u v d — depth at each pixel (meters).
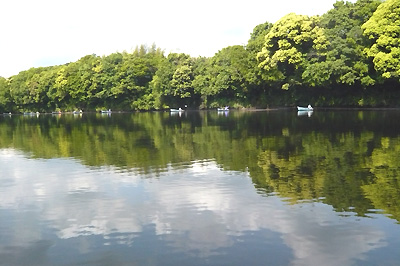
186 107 82.81
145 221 10.15
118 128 38.97
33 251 8.55
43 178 15.64
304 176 14.30
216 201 11.62
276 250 8.18
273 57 56.56
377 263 7.55
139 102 89.69
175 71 80.88
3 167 18.48
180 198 12.05
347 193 11.92
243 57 67.19
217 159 18.39
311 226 9.40
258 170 15.62
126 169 16.75
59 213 11.05
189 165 17.16
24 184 14.72
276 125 34.47
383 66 44.06
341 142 22.02
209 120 45.75
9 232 9.70
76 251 8.48
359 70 48.25
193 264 7.67
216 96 76.56
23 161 20.11
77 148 24.09
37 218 10.70
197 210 10.85
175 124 41.47
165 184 13.84
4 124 55.25
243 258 7.87
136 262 7.84
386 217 9.83
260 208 10.82
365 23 46.97
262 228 9.38
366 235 8.80
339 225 9.40
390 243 8.37
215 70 74.12
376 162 16.19
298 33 55.38
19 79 116.19
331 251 8.08
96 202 11.97
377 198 11.34
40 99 109.62
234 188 12.98
